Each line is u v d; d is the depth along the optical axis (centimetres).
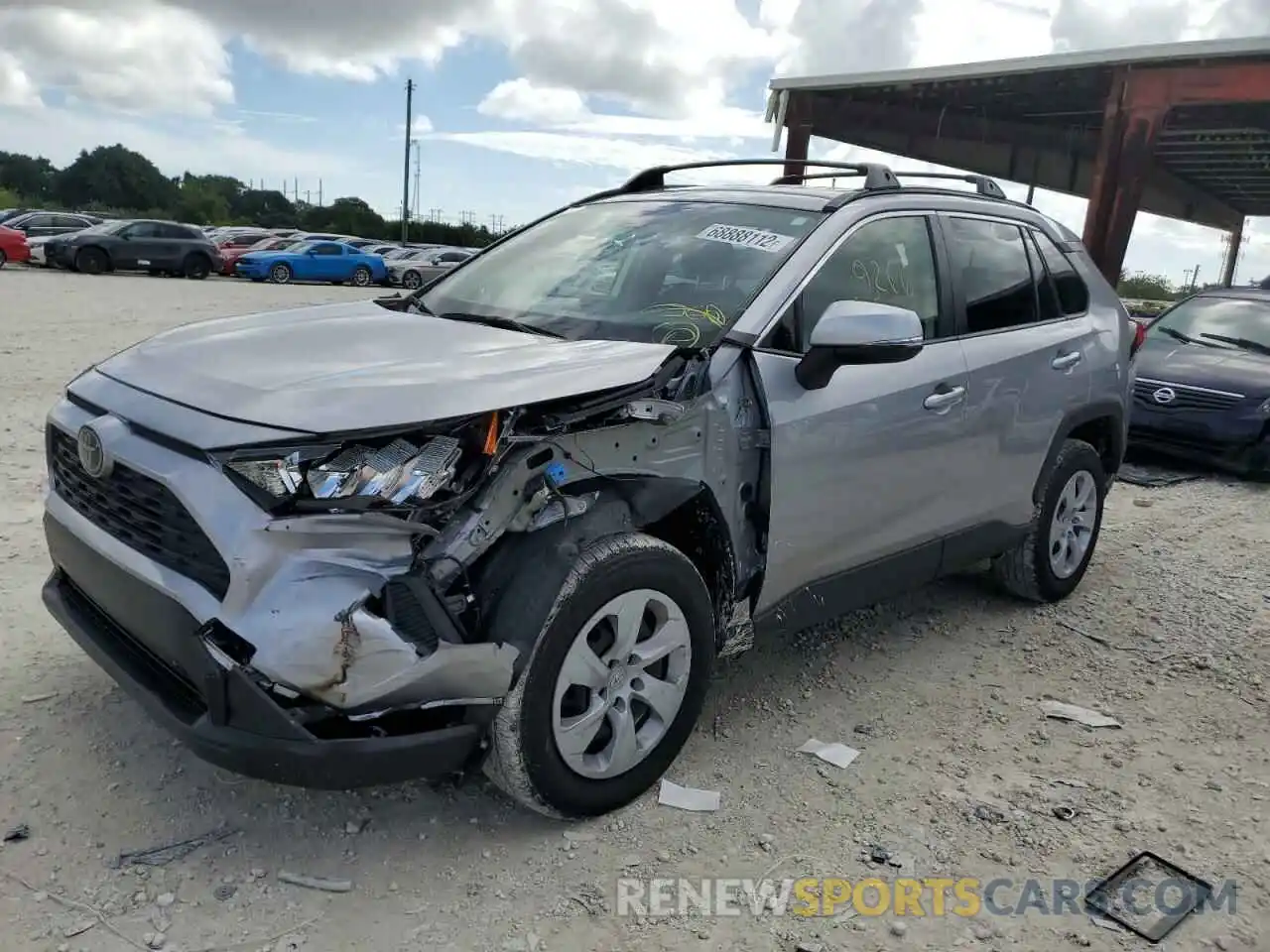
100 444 270
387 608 247
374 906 257
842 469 348
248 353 299
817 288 350
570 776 284
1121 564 575
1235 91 1226
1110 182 1349
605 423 283
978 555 437
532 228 445
